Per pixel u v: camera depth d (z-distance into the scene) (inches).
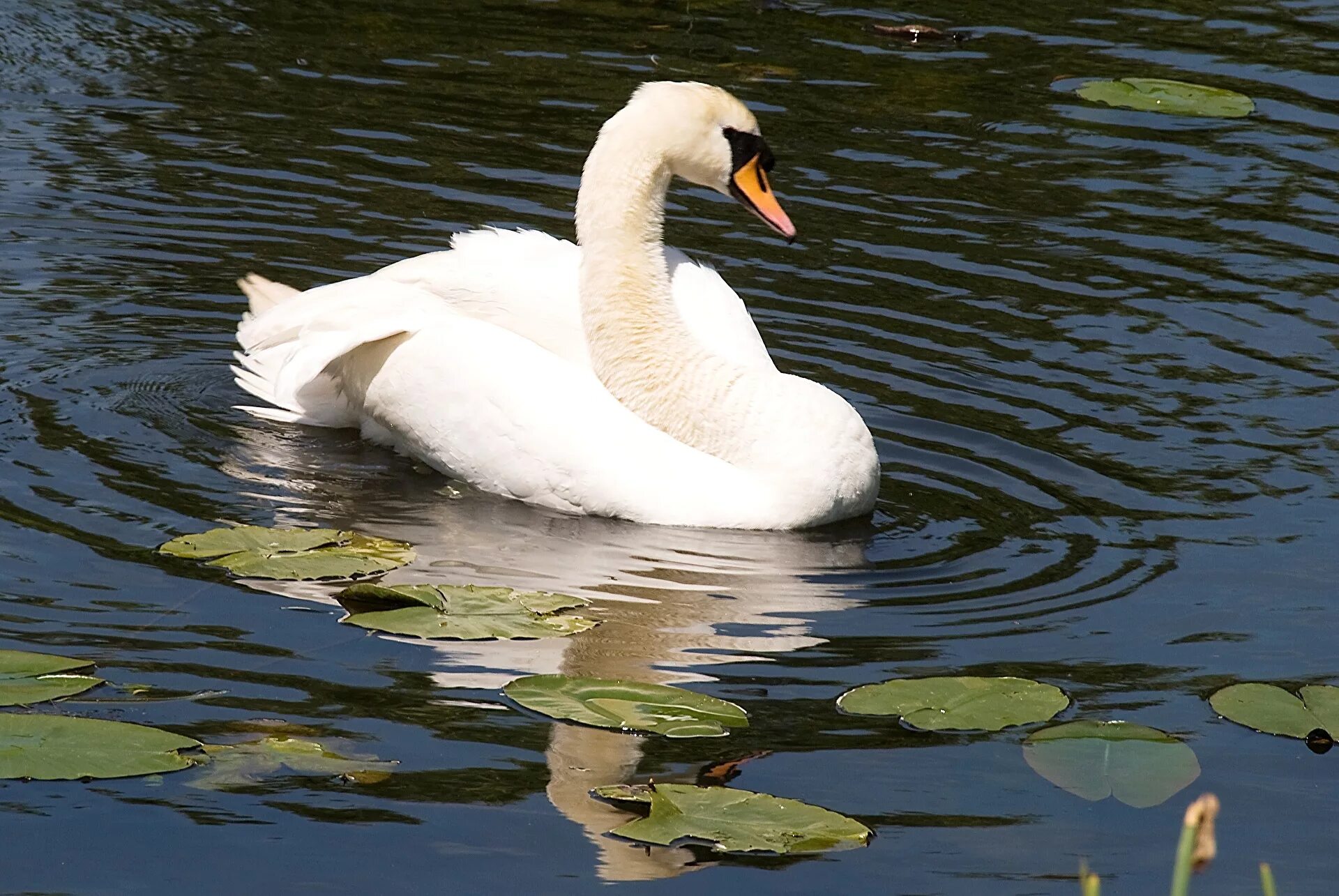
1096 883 241.6
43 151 679.1
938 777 339.9
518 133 714.2
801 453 465.1
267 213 642.2
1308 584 426.3
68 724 336.5
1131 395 538.9
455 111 734.5
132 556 417.4
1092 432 516.4
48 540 422.3
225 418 514.9
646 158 495.2
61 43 784.3
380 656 376.5
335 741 341.4
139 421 503.5
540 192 663.1
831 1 900.6
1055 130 743.1
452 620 390.0
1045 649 393.1
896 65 808.3
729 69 789.2
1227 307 598.5
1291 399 537.3
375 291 517.3
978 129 740.7
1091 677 380.8
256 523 446.3
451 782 329.7
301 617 392.2
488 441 480.7
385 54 794.2
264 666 369.1
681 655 384.8
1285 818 331.6
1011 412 527.5
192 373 541.0
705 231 647.1
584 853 309.9
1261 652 393.4
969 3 906.7
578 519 466.3
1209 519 463.2
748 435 474.0
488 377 485.4
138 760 328.2
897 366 554.6
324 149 693.9
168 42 794.8
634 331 492.1
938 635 399.5
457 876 302.5
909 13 882.1
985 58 823.1
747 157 499.2
